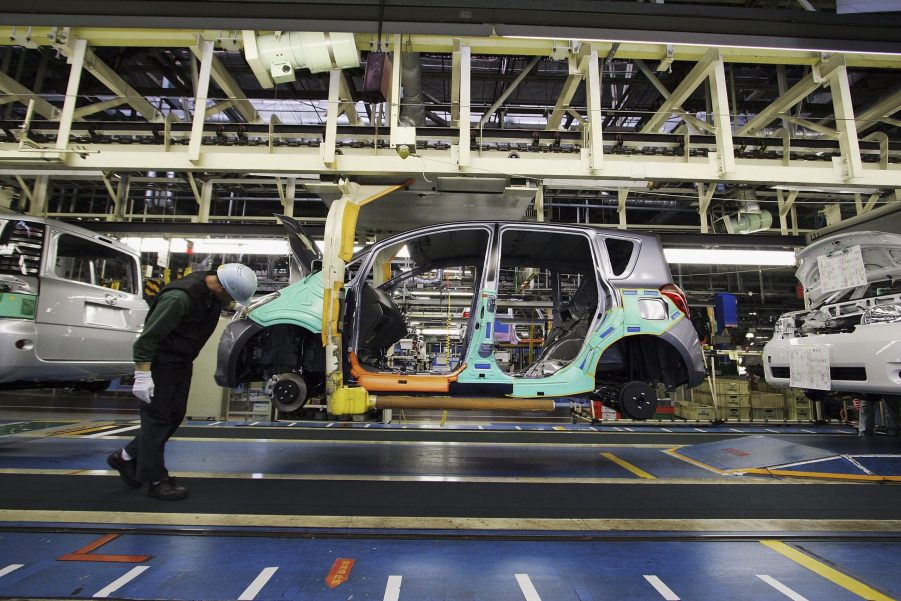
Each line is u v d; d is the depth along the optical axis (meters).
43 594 1.50
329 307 3.17
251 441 4.35
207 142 4.20
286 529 2.07
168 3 3.51
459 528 2.13
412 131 3.62
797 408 7.39
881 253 4.07
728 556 1.89
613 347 3.63
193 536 2.00
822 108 7.12
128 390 8.64
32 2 3.53
